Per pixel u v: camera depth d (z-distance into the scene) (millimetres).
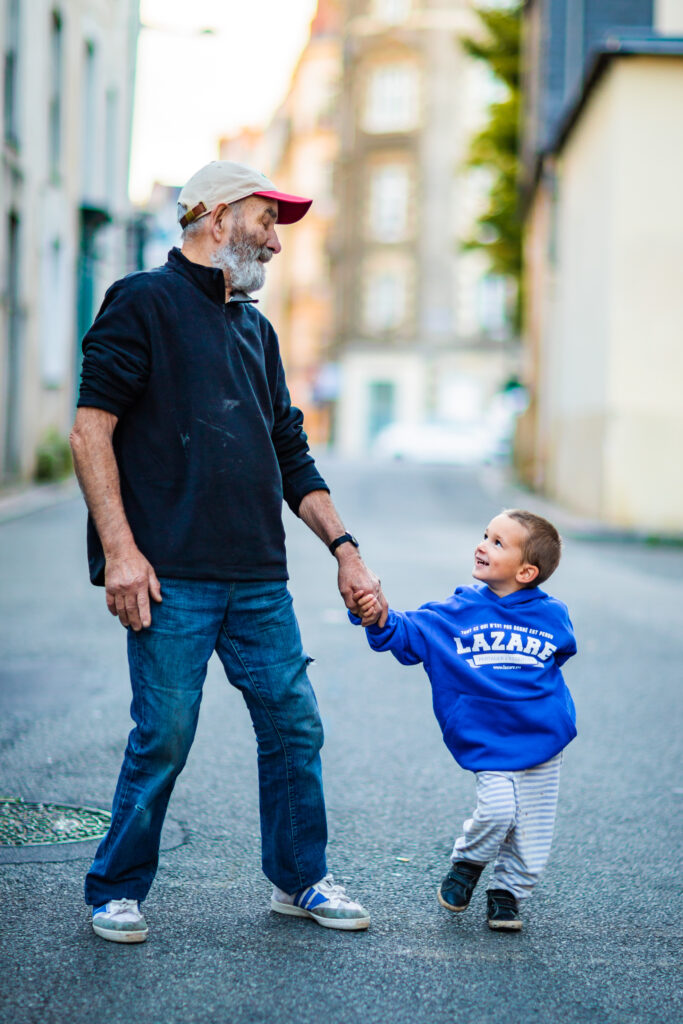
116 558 3225
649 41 16734
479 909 3713
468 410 51906
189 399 3295
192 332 3307
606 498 17438
